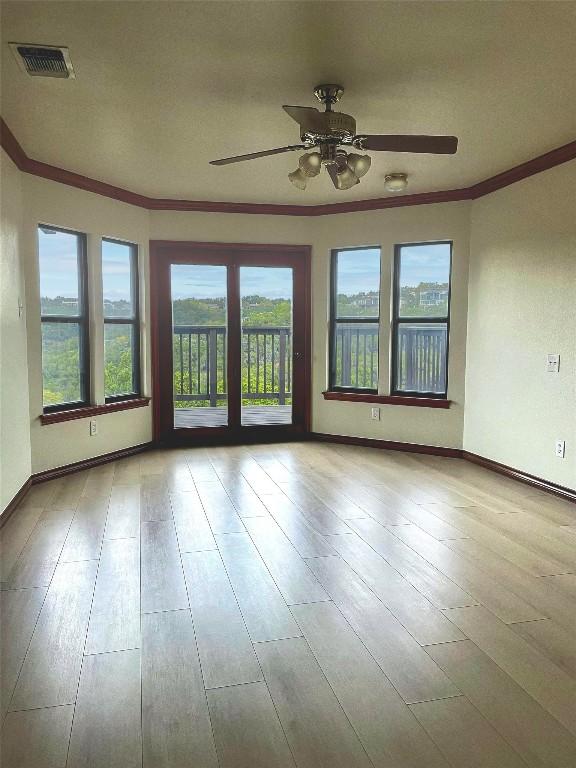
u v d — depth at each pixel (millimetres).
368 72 2895
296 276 6078
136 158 4277
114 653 2197
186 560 3068
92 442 5055
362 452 5680
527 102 3244
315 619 2457
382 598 2645
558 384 4148
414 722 1825
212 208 5773
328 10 2338
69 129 3656
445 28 2479
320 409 6195
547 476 4301
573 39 2562
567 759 1674
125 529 3527
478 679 2041
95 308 5031
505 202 4691
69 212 4691
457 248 5301
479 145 3959
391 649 2230
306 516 3785
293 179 3467
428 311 5609
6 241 3715
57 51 2660
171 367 5871
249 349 6105
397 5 2305
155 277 5715
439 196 5301
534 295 4375
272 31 2508
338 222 5883
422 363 5676
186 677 2051
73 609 2539
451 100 3230
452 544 3297
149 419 5789
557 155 4047
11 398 3811
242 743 1734
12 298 3867
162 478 4695
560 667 2115
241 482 4594
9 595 2666
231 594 2686
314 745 1727
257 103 3277
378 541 3344
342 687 1995
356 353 6039
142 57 2730
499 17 2389
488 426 5008
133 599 2633
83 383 5082
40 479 4500
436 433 5543
